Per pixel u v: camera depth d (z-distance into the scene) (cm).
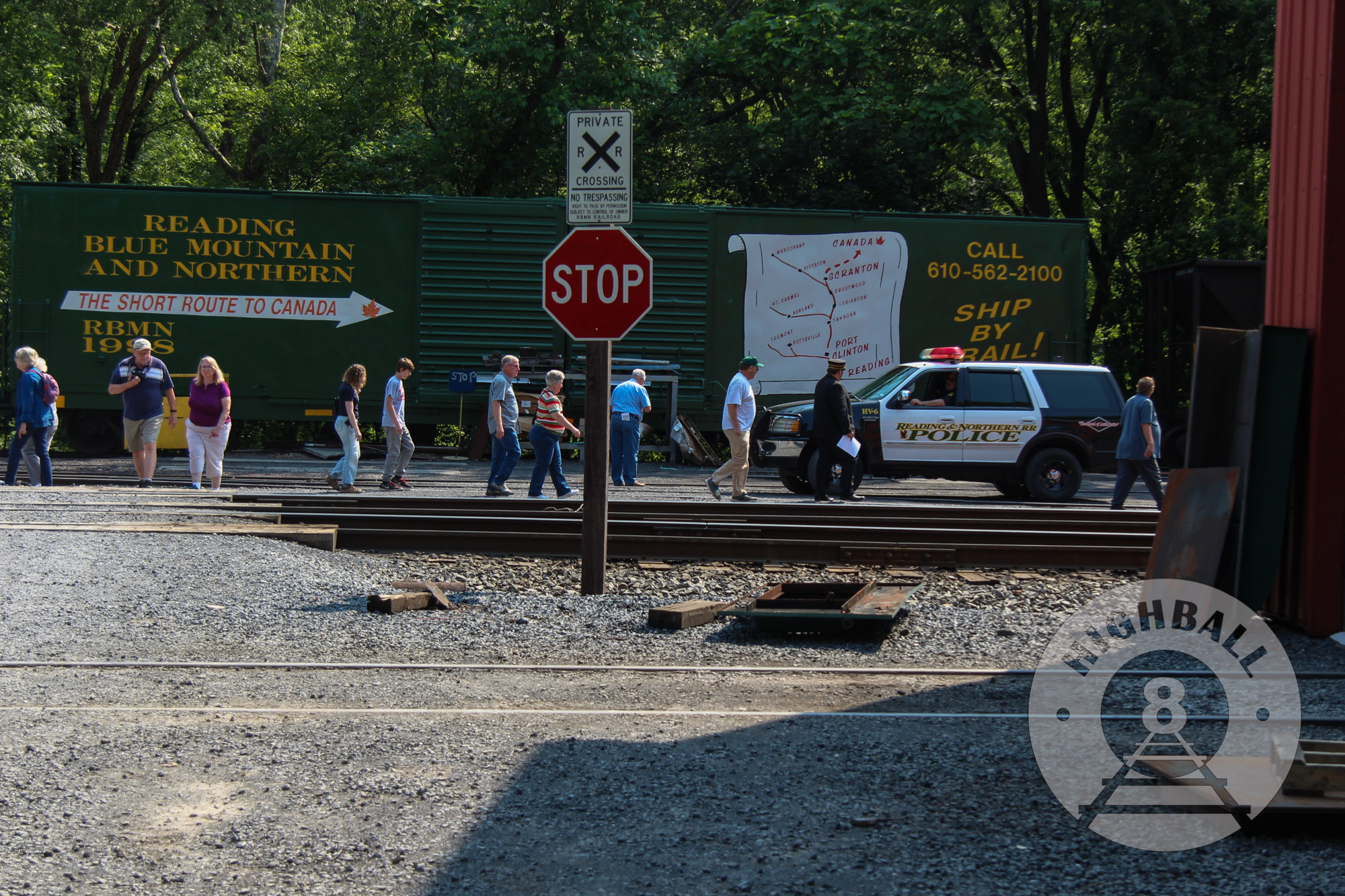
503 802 366
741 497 1349
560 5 2458
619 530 977
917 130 2612
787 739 439
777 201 2702
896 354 1977
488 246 1920
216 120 3319
